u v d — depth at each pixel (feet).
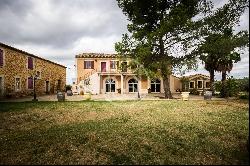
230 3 78.33
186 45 83.82
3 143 26.78
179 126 33.88
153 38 79.92
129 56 88.48
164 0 87.71
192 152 22.43
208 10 83.61
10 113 49.26
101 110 53.57
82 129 32.78
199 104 64.23
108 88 137.28
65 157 21.68
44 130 33.06
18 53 102.47
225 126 33.65
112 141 26.63
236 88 99.66
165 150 23.18
